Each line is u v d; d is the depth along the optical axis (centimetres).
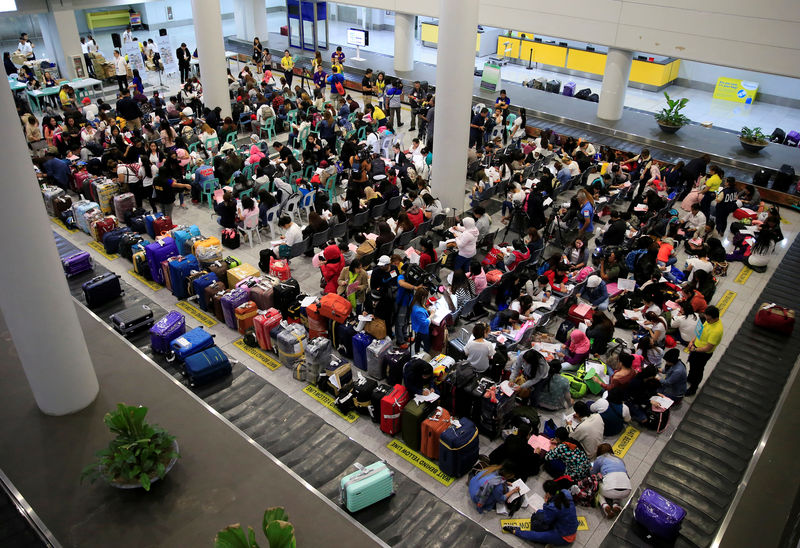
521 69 2844
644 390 870
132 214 1325
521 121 1822
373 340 936
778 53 1588
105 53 2781
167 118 1898
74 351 684
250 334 1005
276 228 1351
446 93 1328
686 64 2633
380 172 1452
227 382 911
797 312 1136
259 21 2945
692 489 765
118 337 840
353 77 2523
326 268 1052
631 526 709
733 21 1631
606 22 1866
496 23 2098
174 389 752
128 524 580
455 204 1456
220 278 1099
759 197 1473
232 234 1279
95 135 1641
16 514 599
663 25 1764
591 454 800
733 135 1961
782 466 353
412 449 821
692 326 1005
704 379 970
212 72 1858
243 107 1994
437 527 693
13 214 582
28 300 625
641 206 1381
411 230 1221
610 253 1182
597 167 1622
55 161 1441
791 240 1431
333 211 1275
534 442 802
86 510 592
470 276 1069
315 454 789
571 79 2706
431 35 3103
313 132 1797
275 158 1652
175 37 3083
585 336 947
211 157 1622
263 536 568
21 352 663
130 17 3105
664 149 1875
